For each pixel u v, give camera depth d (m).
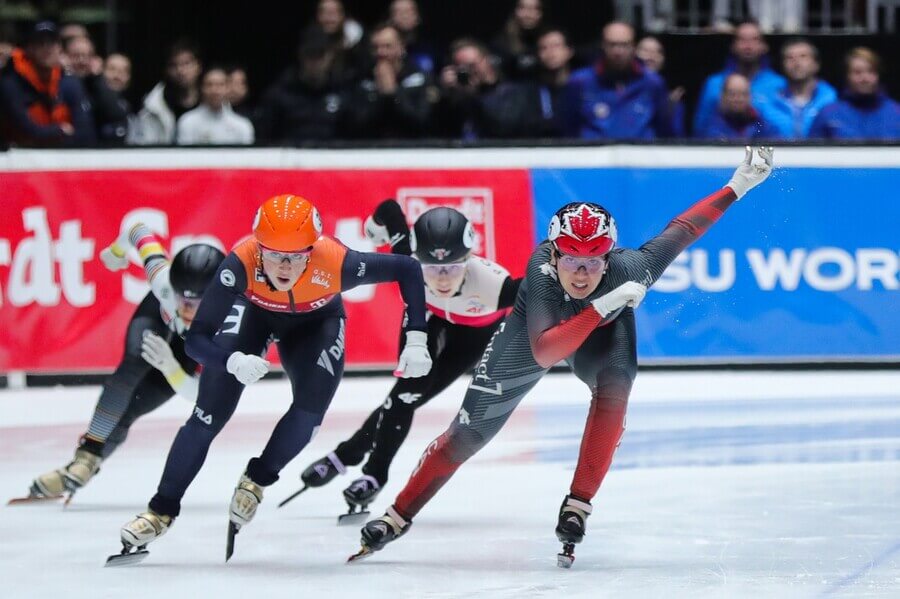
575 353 11.34
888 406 19.62
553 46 24.48
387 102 23.81
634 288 10.16
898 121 24.30
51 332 22.23
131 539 11.16
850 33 27.94
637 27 29.14
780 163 23.06
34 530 12.76
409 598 10.12
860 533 12.19
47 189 22.19
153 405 14.17
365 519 13.16
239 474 15.47
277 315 11.83
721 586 10.38
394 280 11.63
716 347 23.06
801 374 22.92
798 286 23.16
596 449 10.93
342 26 24.80
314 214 10.92
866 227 23.27
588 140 23.05
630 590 10.30
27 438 17.80
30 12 29.91
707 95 24.56
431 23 29.80
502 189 22.92
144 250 13.79
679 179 23.06
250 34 30.53
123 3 30.36
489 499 14.02
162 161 22.38
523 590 10.35
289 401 20.66
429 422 18.81
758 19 29.77
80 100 23.62
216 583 10.65
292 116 24.28
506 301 13.51
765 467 15.38
